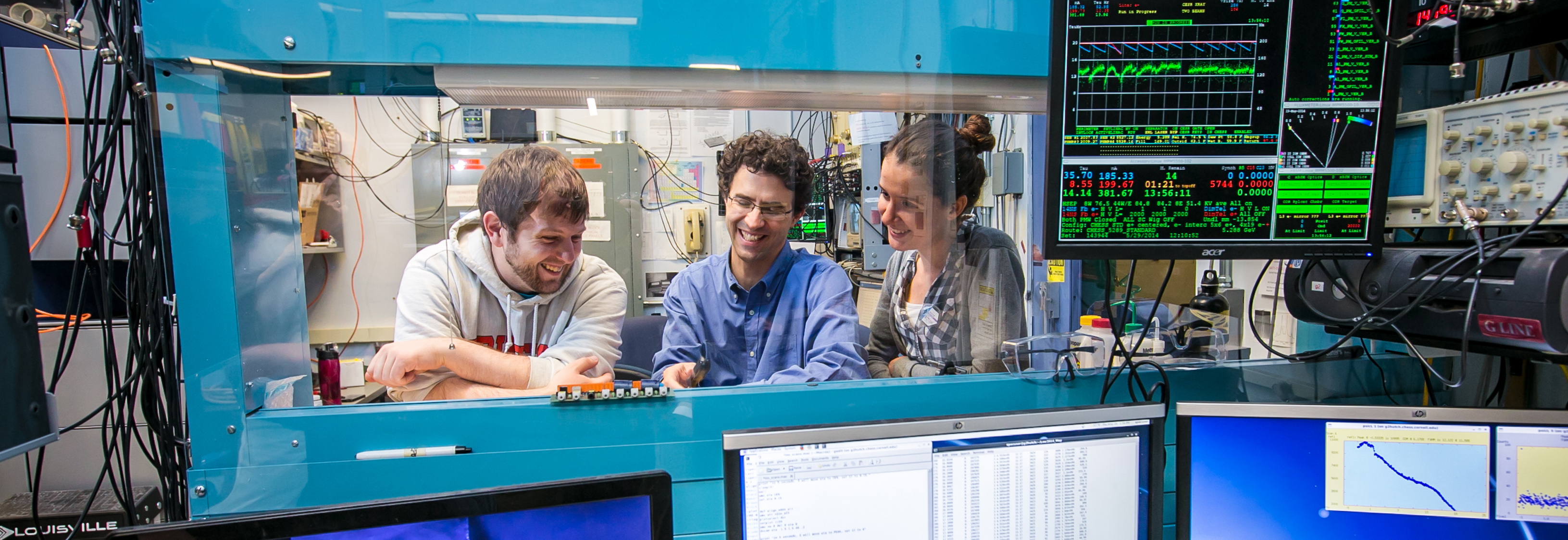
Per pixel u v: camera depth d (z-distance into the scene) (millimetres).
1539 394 1165
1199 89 861
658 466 999
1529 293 783
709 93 1024
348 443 948
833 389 1026
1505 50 1000
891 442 788
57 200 1430
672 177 1967
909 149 1479
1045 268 2062
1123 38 846
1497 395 1194
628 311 1979
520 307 1403
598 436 986
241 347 941
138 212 884
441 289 1358
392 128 1863
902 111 1146
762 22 948
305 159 1803
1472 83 1193
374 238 1921
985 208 2109
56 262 1506
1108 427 830
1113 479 836
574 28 917
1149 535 849
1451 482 805
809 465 772
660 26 931
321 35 868
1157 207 883
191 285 904
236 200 946
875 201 1562
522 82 933
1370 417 810
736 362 1474
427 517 660
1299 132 875
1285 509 834
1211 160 876
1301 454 830
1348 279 995
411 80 985
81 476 1456
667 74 960
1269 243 897
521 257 1381
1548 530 793
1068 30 839
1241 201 886
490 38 902
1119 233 886
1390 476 815
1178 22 846
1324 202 892
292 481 937
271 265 1024
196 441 922
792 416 1020
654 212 1979
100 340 1453
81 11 829
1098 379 1099
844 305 1437
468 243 1378
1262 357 1296
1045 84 1058
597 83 949
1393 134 879
